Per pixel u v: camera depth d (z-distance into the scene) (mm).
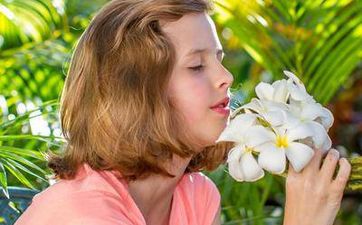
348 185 1696
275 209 3418
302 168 1658
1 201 2148
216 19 3062
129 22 1766
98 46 1784
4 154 2111
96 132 1762
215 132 1749
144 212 1843
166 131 1736
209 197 2025
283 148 1619
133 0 1792
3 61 3145
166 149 1753
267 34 3010
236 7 2977
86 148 1780
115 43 1763
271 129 1652
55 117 2707
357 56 2969
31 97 3104
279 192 3424
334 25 2977
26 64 3137
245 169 1636
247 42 3025
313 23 2982
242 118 1659
